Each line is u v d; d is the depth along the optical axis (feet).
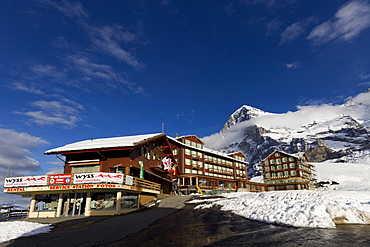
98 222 58.08
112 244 33.53
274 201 54.34
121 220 58.70
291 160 285.02
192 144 198.49
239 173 248.73
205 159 200.44
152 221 53.47
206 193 142.92
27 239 40.65
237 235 32.81
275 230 34.35
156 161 111.45
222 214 54.60
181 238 33.73
